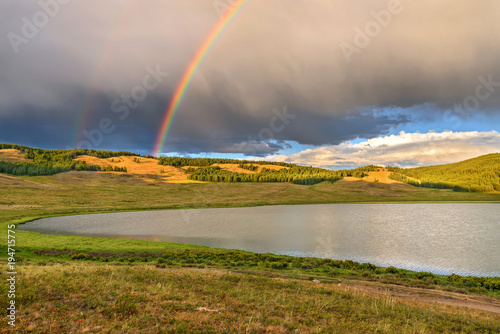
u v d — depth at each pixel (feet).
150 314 39.22
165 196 629.10
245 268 99.76
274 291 59.98
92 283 52.19
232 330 36.14
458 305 66.44
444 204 556.51
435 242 181.06
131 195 620.49
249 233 214.48
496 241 184.96
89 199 515.91
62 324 34.76
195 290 55.16
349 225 264.11
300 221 292.20
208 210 417.69
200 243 173.78
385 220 304.71
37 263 92.48
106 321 36.42
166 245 145.59
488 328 46.98
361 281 86.94
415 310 53.93
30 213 302.25
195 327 36.04
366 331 40.06
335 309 49.98
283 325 39.19
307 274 93.71
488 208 465.47
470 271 116.88
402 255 144.46
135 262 106.73
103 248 131.54
